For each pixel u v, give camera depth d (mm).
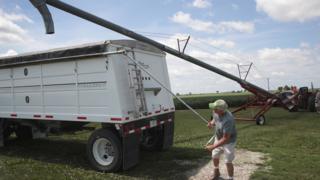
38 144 11680
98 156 8266
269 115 20219
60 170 8227
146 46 8992
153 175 7742
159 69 9492
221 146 6863
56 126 9859
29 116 9711
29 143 11875
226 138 6613
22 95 9859
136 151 8180
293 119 18109
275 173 7602
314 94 21922
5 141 11609
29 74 9586
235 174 7621
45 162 9188
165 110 9484
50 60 8875
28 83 9641
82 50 8227
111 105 7906
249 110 23531
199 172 7898
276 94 20188
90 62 8195
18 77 9914
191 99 30531
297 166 8141
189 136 12766
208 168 8195
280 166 8141
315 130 14008
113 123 7934
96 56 8016
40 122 10156
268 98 18109
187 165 8492
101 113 8086
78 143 11820
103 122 8062
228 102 30062
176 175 7707
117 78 7852
